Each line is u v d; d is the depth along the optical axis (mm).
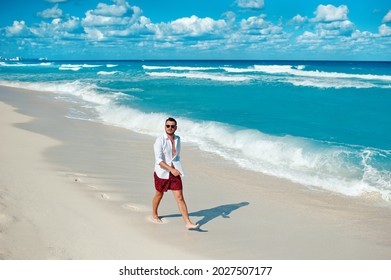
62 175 7699
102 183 7500
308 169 9297
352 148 10664
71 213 5633
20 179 7000
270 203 6996
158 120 14914
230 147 11625
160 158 5410
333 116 16000
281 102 20141
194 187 7816
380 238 5559
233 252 4895
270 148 10812
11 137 11375
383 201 7293
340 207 6926
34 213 5398
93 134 12945
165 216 6027
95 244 4762
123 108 18172
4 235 4562
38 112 17609
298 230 5758
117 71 53969
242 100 21141
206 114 16781
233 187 7910
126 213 5961
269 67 48688
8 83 33594
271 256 4816
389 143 11289
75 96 25531
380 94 22406
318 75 38219
